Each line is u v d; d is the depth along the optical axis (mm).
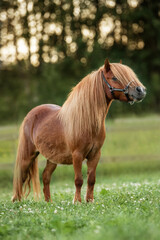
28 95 41000
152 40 43094
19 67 43156
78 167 7332
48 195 8602
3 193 12742
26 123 8742
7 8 44125
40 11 43875
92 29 44094
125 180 13203
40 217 5789
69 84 39594
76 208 6660
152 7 42812
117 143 23797
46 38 43531
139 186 9719
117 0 43719
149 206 6309
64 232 4734
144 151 22734
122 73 7086
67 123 7496
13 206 7492
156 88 38000
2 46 43562
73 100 7473
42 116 8508
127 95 7078
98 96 7273
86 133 7246
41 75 42125
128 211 5891
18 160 8734
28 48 43281
